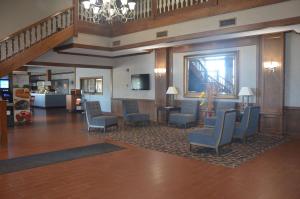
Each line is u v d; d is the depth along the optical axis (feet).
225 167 14.73
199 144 17.99
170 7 26.53
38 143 20.80
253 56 25.58
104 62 39.55
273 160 16.10
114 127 28.55
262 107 24.84
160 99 33.30
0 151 18.26
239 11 21.62
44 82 59.47
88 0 21.24
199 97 29.78
